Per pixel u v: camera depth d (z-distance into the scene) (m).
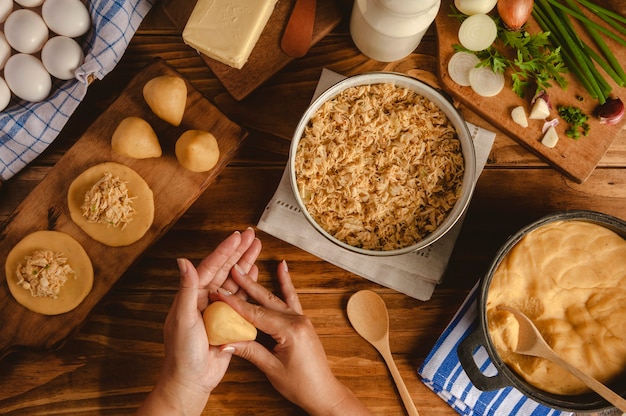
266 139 1.25
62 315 1.18
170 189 1.19
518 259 1.09
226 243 1.13
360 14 1.12
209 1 1.16
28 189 1.25
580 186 1.23
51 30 1.21
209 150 1.14
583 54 1.17
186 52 1.26
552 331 1.08
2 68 1.20
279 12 1.21
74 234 1.19
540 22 1.20
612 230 1.09
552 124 1.19
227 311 1.04
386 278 1.19
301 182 1.13
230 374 1.21
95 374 1.21
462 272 1.22
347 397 1.14
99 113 1.26
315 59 1.25
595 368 1.07
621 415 1.14
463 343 1.00
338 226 1.14
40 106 1.18
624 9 1.20
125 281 1.22
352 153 1.13
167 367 1.08
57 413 1.20
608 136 1.19
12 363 1.21
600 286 1.08
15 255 1.18
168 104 1.14
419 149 1.13
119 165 1.19
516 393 1.16
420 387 1.21
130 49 1.26
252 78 1.21
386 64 1.25
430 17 1.10
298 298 1.21
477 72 1.19
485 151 1.22
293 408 1.21
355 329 1.21
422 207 1.14
